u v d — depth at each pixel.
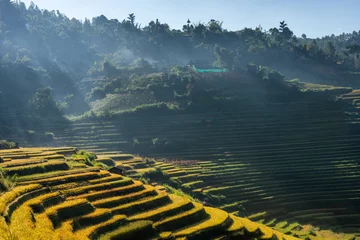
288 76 183.50
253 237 50.97
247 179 95.06
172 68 167.75
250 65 156.50
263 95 140.75
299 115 129.12
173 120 125.81
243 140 115.06
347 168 102.12
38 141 111.56
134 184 51.91
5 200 37.34
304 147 111.38
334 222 85.06
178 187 81.25
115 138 117.00
